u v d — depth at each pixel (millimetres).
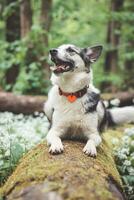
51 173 1065
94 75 3865
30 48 3029
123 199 1129
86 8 4469
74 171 1075
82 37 4410
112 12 3645
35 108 2598
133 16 3662
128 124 2273
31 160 1270
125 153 1646
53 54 1391
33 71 2910
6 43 3105
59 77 1378
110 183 1113
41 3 3170
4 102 2578
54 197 936
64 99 1391
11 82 3246
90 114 1394
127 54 3795
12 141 1536
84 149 1311
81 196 932
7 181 1271
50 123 1529
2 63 3049
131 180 1458
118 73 4141
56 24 4293
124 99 2816
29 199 964
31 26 3152
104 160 1331
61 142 1339
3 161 1446
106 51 4020
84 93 1392
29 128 1897
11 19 3320
